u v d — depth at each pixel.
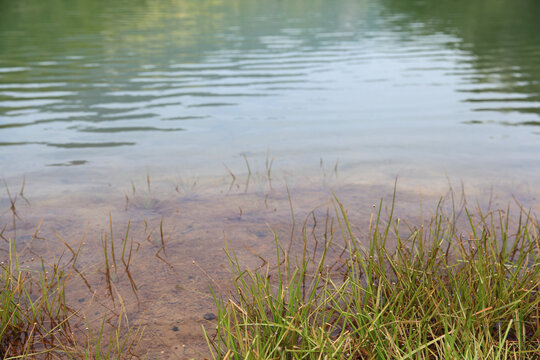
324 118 8.39
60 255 3.76
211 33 20.78
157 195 5.06
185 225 4.32
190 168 5.94
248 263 3.65
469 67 13.21
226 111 8.89
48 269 3.53
